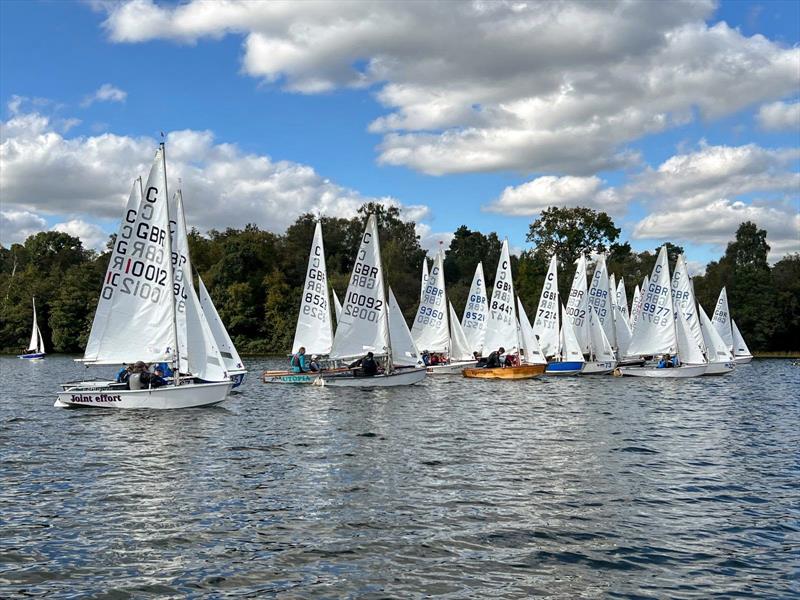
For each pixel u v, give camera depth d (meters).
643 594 9.80
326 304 42.19
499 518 13.10
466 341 53.62
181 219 32.56
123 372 29.34
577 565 10.83
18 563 10.78
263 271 101.62
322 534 12.16
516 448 19.98
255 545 11.60
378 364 40.03
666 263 48.59
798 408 30.36
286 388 38.75
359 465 17.59
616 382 44.06
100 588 9.88
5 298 104.38
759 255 120.75
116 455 18.81
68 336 98.25
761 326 91.44
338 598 9.59
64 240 134.62
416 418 26.33
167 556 11.10
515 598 9.62
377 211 118.06
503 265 47.25
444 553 11.29
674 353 48.41
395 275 96.00
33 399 34.31
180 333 32.22
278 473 16.66
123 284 28.28
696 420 26.20
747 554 11.34
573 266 93.25
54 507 13.72
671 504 14.12
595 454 19.16
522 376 45.38
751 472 17.03
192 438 21.53
